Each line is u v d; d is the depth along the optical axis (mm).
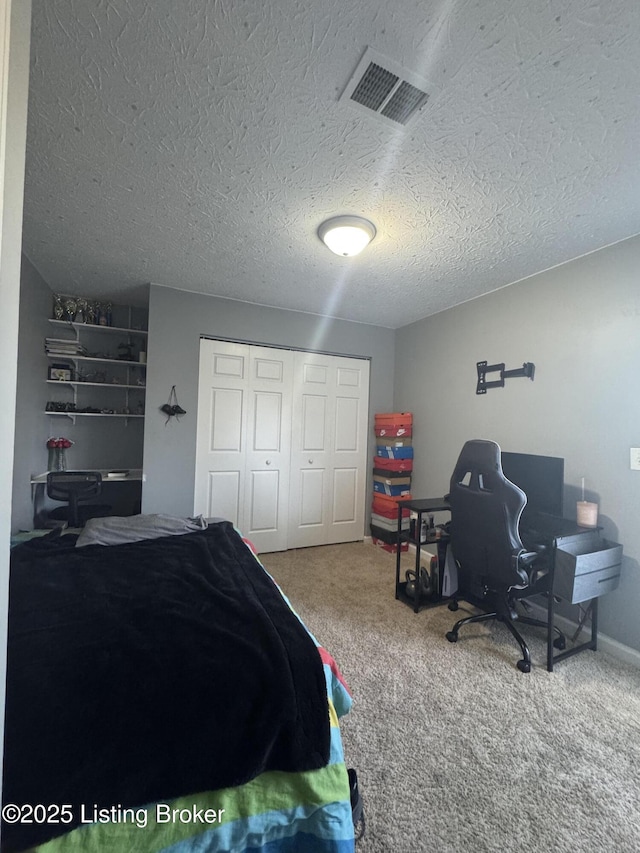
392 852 1052
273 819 864
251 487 3467
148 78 1176
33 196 1799
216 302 3217
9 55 522
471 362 3121
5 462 525
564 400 2396
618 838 1104
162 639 1129
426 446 3611
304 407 3697
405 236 2119
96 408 3438
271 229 2084
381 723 1517
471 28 1018
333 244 2061
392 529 3627
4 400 520
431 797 1214
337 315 3680
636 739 1467
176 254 2420
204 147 1470
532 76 1146
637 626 1983
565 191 1703
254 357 3443
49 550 1877
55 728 833
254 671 1026
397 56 1097
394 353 4082
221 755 872
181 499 3143
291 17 1003
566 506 2355
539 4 956
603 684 1788
